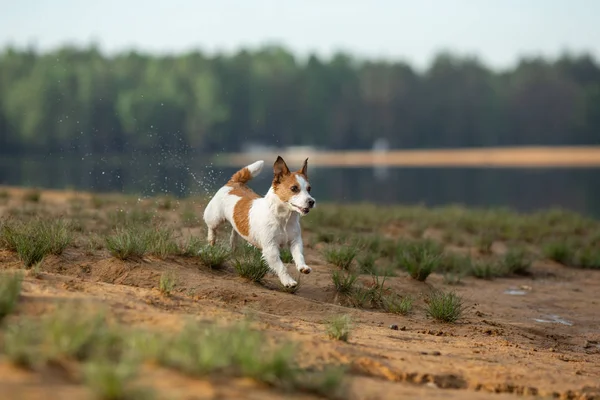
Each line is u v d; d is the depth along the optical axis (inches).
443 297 399.5
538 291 520.7
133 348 195.9
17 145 4281.5
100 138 4325.8
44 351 185.5
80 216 586.6
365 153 5251.0
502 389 244.5
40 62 4498.0
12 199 768.9
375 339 300.5
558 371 276.5
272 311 355.9
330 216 732.7
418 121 5629.9
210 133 4859.7
